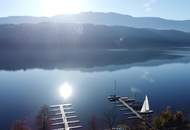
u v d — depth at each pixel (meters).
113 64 136.25
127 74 103.19
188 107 57.12
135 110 52.66
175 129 36.59
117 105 58.06
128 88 77.25
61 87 79.44
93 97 66.62
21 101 63.44
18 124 45.97
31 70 116.00
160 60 156.38
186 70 112.75
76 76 99.50
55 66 128.25
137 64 136.38
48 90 75.31
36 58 164.62
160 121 37.81
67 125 46.38
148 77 96.00
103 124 45.88
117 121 46.72
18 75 102.88
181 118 38.09
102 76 98.94
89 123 47.19
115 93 70.88
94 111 54.19
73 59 160.50
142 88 77.19
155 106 58.31
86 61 150.00
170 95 68.19
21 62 144.12
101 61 150.12
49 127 44.59
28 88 78.44
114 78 94.19
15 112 55.00
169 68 119.69
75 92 72.56
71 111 54.78
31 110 56.34
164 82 86.06
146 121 43.28
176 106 58.00
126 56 182.25
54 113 53.28
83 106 58.28
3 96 68.81
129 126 43.31
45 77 98.06
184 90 73.81
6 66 128.50
